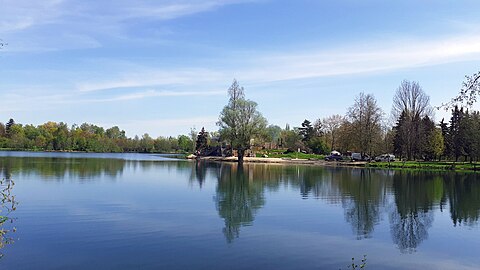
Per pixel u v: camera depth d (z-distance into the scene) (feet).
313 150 435.12
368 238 63.72
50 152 448.24
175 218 74.69
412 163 262.26
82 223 68.54
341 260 51.78
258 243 58.34
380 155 309.22
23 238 58.23
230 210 84.89
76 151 486.38
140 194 106.01
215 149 397.39
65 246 54.75
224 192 116.37
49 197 95.76
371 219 79.61
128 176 160.15
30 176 145.79
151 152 561.84
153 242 57.57
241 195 110.32
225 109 291.79
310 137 471.21
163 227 66.95
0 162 222.69
